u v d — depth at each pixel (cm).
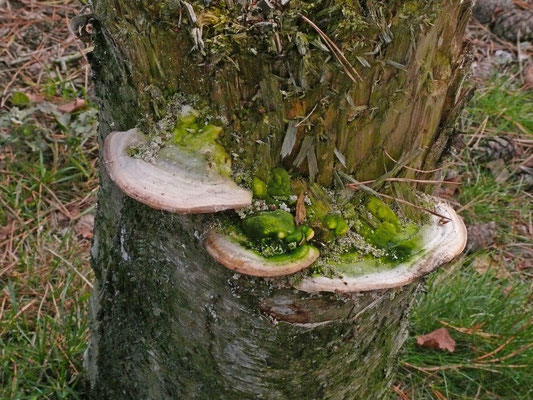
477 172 174
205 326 90
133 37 81
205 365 93
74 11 202
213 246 81
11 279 131
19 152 158
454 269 143
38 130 160
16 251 138
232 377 92
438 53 83
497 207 166
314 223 83
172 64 82
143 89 83
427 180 86
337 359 92
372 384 100
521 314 129
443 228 88
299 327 87
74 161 155
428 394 123
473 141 181
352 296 86
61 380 113
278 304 85
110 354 104
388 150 85
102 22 83
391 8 79
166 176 81
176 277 89
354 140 83
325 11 78
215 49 79
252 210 82
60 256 129
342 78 80
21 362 116
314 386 93
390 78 81
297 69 79
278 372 91
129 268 94
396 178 86
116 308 98
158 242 88
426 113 85
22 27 192
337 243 84
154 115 84
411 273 83
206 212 79
